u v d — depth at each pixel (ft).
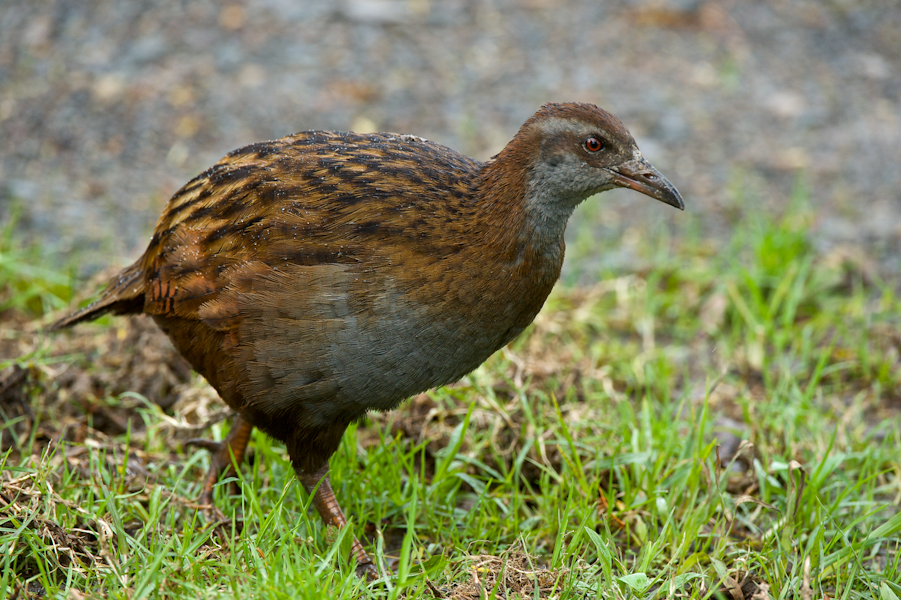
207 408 30.14
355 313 22.84
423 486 26.50
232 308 23.53
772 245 40.27
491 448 29.04
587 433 29.81
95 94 50.62
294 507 26.22
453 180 23.80
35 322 34.76
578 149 23.47
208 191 24.76
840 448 30.35
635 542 26.37
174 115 49.83
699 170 48.96
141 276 26.05
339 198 23.30
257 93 51.98
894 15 64.69
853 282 40.70
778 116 54.03
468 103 52.60
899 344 36.63
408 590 22.86
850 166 50.14
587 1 63.31
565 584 23.04
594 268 41.75
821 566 24.20
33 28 55.06
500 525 26.25
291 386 23.57
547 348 34.86
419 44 57.52
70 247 40.14
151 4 58.39
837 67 59.26
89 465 26.13
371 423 30.01
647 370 33.94
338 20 58.80
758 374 36.17
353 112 51.06
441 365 23.79
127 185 44.91
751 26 62.44
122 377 31.60
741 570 23.89
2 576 21.48
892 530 25.30
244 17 58.13
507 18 60.95
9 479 24.11
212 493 26.68
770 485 27.94
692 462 26.99
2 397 28.78
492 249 23.06
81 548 22.70
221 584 21.67
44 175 44.80
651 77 56.39
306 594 20.71
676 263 41.09
